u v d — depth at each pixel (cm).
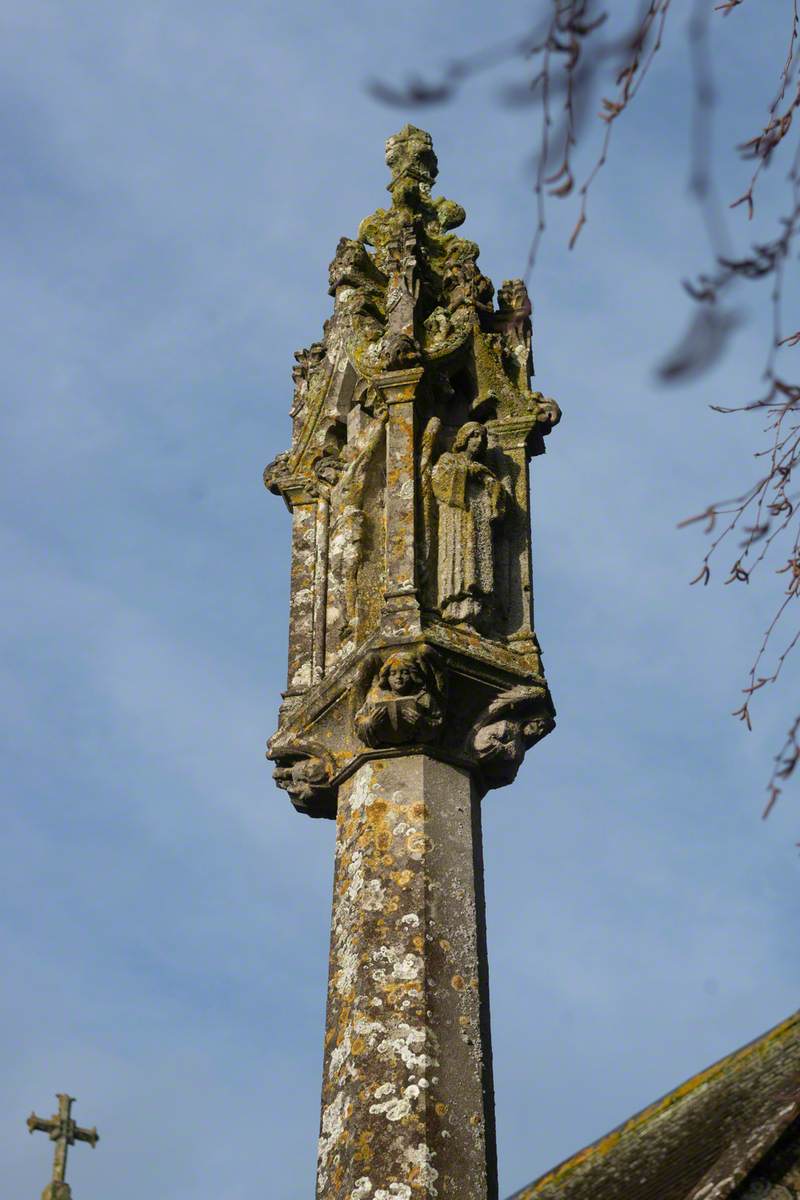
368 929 1117
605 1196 1203
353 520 1287
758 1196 1016
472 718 1200
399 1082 1060
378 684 1182
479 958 1118
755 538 689
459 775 1182
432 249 1418
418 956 1103
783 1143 1037
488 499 1265
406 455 1274
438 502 1262
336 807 1218
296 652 1278
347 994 1105
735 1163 1023
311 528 1334
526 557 1268
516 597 1252
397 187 1458
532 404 1330
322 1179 1057
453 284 1370
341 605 1284
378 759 1184
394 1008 1085
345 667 1214
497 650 1212
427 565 1238
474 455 1282
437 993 1092
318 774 1210
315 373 1391
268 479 1364
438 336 1334
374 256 1429
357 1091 1063
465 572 1230
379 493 1298
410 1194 1021
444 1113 1051
